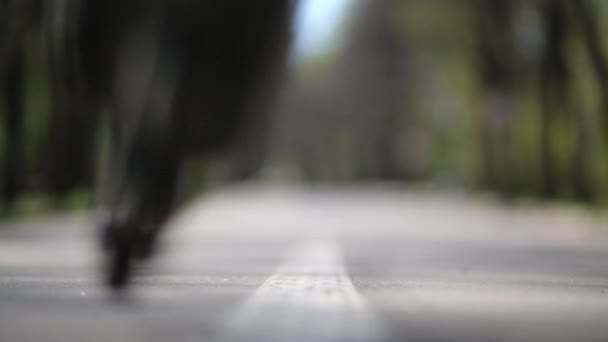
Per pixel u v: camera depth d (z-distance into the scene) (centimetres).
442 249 1027
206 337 254
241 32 516
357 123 7312
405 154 7281
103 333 262
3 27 1429
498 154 3188
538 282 505
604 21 2166
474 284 479
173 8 443
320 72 7400
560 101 2405
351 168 8125
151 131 407
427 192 5559
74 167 1762
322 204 3653
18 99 1644
